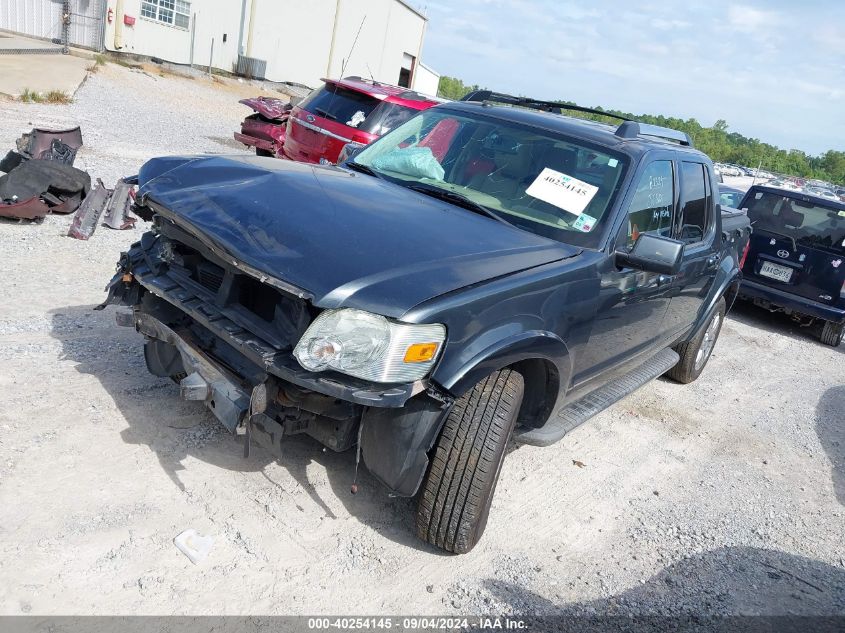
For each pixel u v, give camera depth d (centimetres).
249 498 341
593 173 407
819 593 381
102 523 301
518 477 433
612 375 461
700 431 572
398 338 272
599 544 383
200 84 2423
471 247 329
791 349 911
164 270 347
